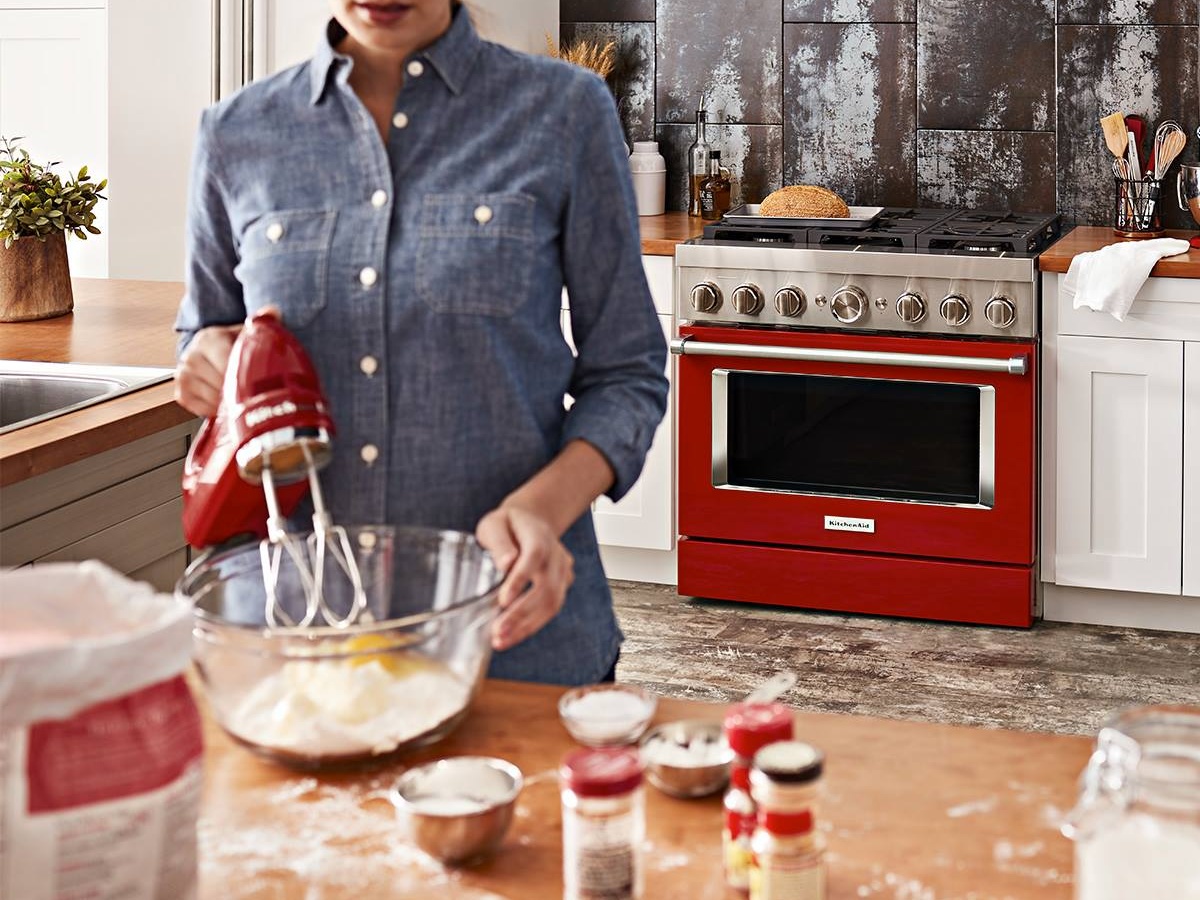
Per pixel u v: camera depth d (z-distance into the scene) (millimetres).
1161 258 3529
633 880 973
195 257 1590
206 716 1306
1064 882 1003
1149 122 4109
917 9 4281
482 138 1484
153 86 4109
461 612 1188
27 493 1994
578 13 4645
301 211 1492
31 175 2842
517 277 1471
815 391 3857
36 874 870
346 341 1479
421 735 1179
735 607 4066
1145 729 890
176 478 2371
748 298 3818
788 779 925
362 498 1494
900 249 3742
